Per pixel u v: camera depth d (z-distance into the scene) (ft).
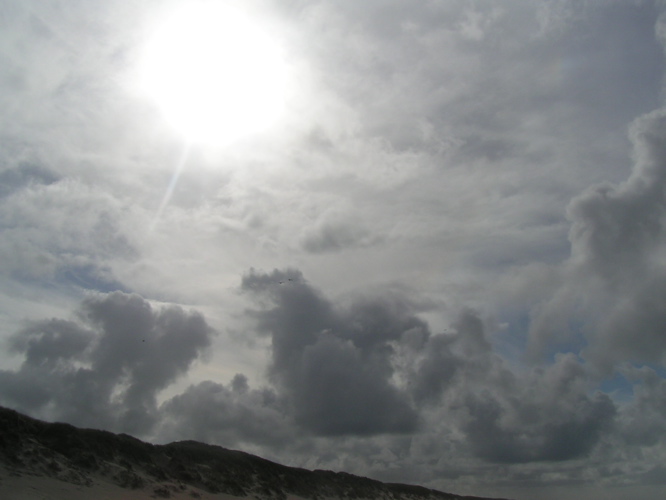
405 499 336.70
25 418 173.47
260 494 226.17
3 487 128.88
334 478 304.30
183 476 202.80
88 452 173.06
